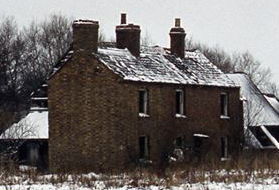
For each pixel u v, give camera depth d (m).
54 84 77.12
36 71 126.62
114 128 73.69
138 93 75.31
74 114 75.81
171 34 86.25
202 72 85.38
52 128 77.06
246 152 84.31
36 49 130.25
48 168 79.44
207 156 75.62
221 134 85.44
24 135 88.88
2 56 123.19
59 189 47.50
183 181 52.00
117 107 73.62
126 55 78.69
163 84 78.00
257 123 99.25
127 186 49.22
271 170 60.38
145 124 75.75
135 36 80.00
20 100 121.94
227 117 86.62
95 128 74.81
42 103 94.00
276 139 103.12
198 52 89.62
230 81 87.75
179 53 86.00
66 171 71.88
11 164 67.31
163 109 77.94
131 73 75.50
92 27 75.56
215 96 85.00
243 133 88.81
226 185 49.25
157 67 80.12
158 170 61.16
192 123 81.44
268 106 103.00
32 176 57.38
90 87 75.19
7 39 126.62
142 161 74.50
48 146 80.31
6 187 46.25
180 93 80.88
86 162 75.00
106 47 78.69
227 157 85.38
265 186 48.00
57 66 89.00
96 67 74.81
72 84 76.12
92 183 50.97
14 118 100.94
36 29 132.25
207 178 54.31
